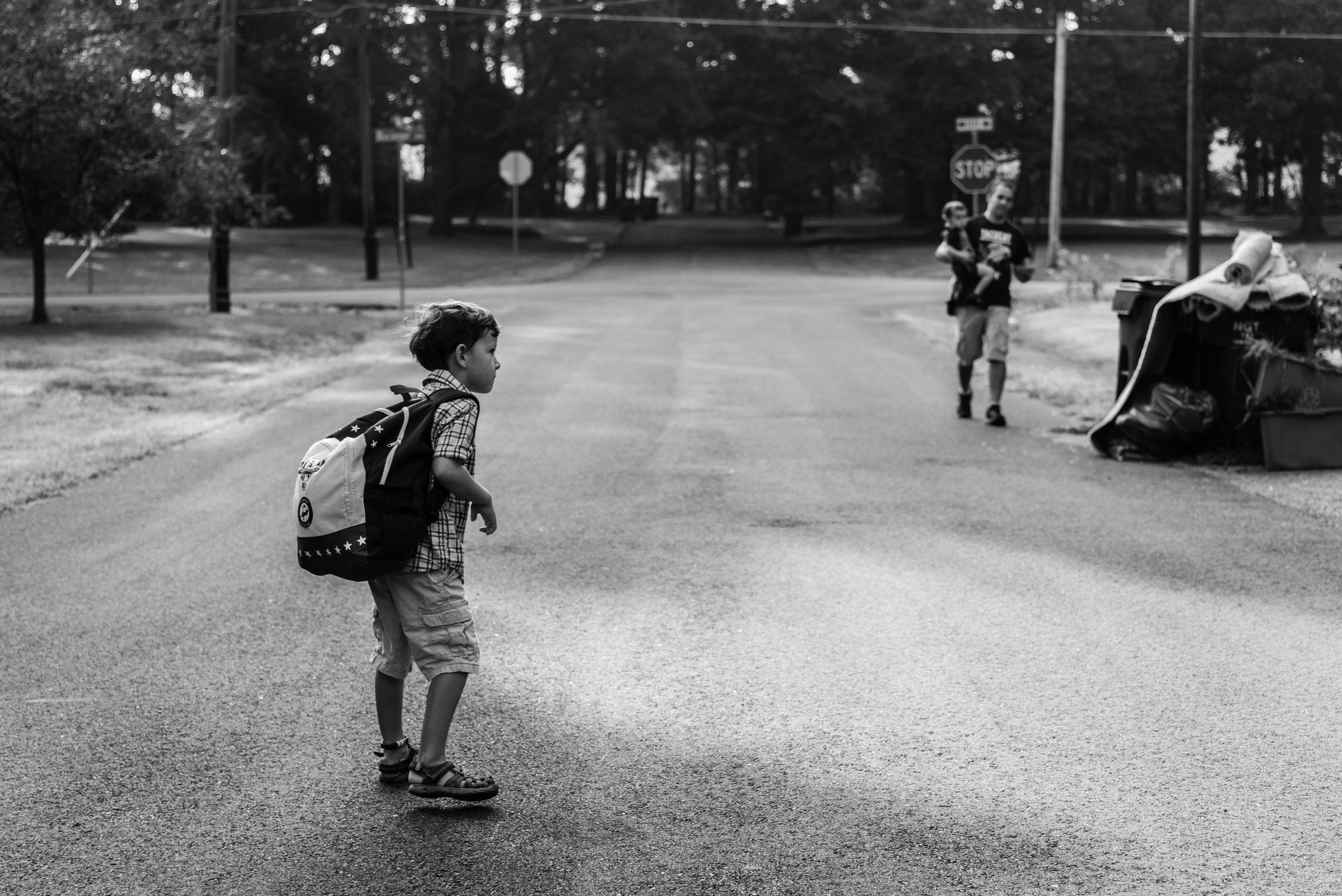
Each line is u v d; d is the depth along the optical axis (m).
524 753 4.54
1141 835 3.86
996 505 8.47
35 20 20.05
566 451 10.47
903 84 53.53
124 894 3.58
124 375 15.00
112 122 20.34
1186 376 10.34
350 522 3.89
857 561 7.10
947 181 59.06
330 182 69.12
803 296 30.25
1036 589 6.52
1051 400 13.10
